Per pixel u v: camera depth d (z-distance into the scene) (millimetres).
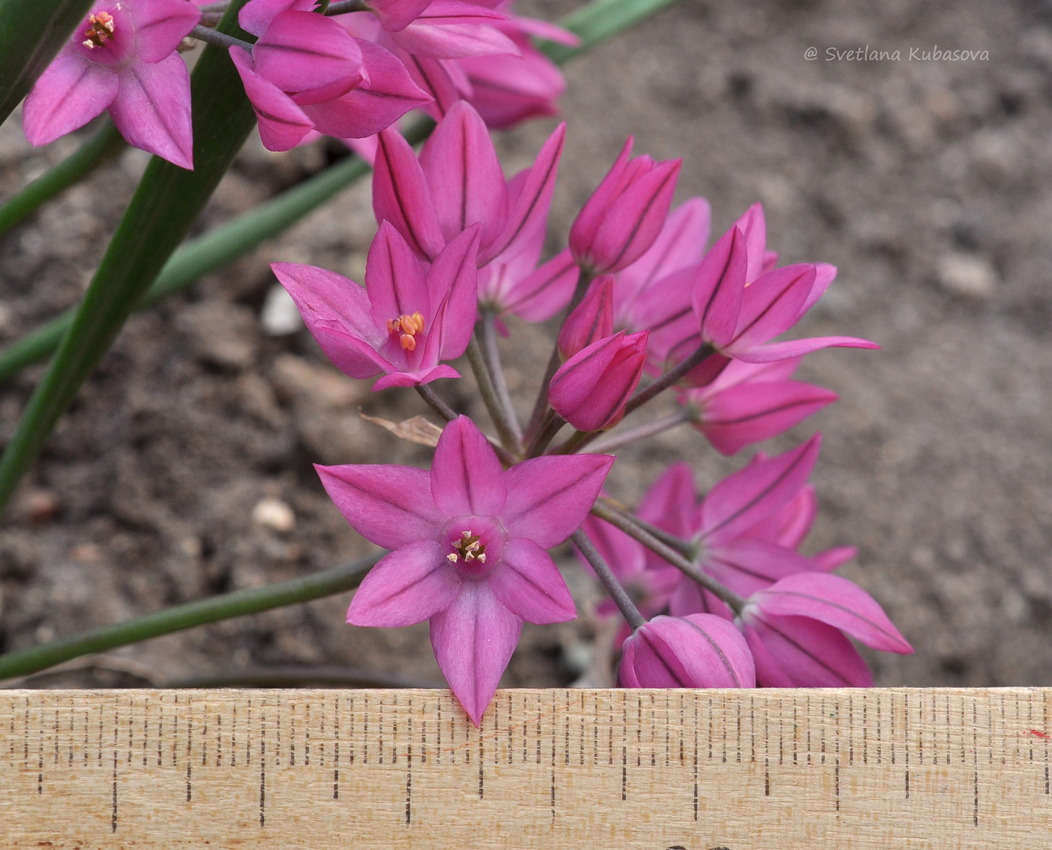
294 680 199
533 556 165
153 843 170
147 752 170
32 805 169
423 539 167
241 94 167
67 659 183
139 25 162
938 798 171
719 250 168
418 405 251
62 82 162
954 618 246
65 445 240
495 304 184
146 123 162
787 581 175
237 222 209
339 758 170
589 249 176
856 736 171
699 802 170
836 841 170
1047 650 244
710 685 166
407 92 163
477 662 164
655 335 182
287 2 161
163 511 239
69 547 236
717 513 184
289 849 170
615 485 254
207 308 250
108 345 183
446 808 170
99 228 253
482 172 172
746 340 172
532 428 176
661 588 194
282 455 243
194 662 233
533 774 170
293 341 254
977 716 171
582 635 240
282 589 180
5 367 204
